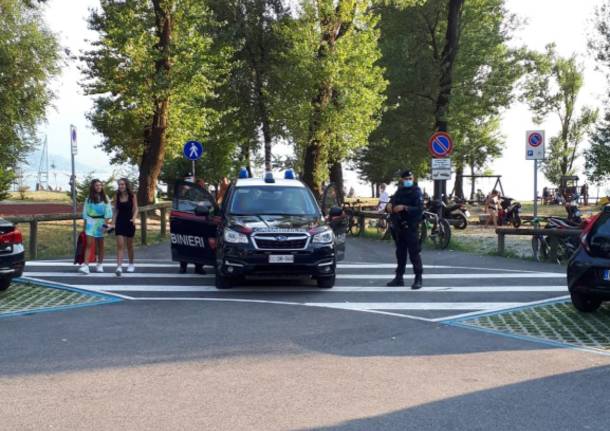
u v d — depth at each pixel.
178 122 26.30
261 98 33.41
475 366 6.86
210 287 11.93
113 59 25.61
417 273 11.91
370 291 11.59
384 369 6.72
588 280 9.22
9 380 6.28
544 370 6.73
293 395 5.89
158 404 5.62
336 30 28.86
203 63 24.36
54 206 32.53
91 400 5.71
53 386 6.10
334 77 27.86
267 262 11.09
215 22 26.05
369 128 29.38
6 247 10.66
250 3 32.66
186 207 12.98
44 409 5.48
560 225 16.06
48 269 14.03
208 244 12.56
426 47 38.22
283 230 11.22
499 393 5.98
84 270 13.47
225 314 9.48
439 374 6.56
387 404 5.66
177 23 24.95
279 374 6.53
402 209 11.88
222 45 29.14
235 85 33.78
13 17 32.97
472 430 5.07
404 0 31.80
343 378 6.41
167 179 37.09
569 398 5.85
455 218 26.09
